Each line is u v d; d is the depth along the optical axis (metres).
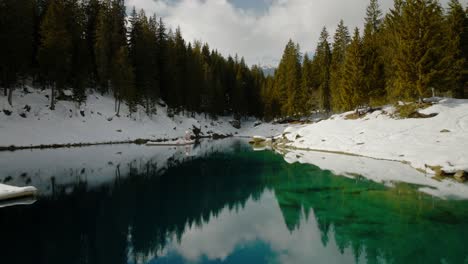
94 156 30.17
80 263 8.23
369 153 25.66
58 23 41.78
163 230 11.07
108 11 58.44
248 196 15.82
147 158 30.23
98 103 50.88
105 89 55.34
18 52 37.56
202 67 77.75
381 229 10.32
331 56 63.16
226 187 17.86
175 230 11.09
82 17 53.62
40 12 49.59
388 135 27.50
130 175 21.52
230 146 44.34
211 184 18.67
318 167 23.14
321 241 9.75
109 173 22.02
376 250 8.76
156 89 58.44
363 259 8.23
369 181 17.56
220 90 77.50
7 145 33.25
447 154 19.33
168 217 12.52
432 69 28.28
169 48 63.94
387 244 9.10
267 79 88.81
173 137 54.94
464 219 10.88
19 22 38.16
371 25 48.78
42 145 36.50
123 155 31.98
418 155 21.17
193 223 11.85
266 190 16.97
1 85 39.69
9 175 19.89
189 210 13.49
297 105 60.09
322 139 33.88
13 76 38.09
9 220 11.72
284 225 11.49
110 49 54.38
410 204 12.87
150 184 18.67
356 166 22.20
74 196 15.45
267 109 71.12
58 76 42.56
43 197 15.20
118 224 11.54
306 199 14.82
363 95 36.78
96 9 58.47
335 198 14.62
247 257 8.78
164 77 63.50
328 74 60.62
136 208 13.58
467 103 27.94
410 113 29.39
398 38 32.41
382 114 33.16
